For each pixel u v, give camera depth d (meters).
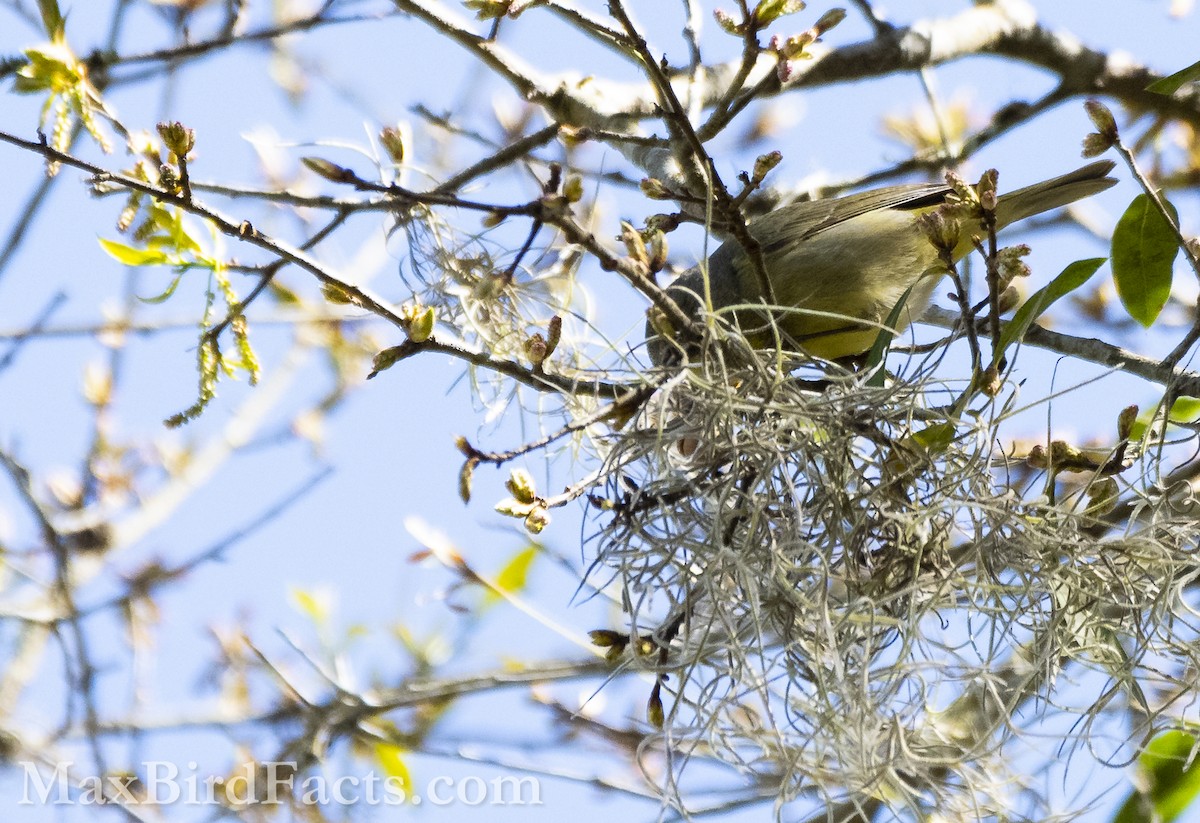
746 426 6.39
